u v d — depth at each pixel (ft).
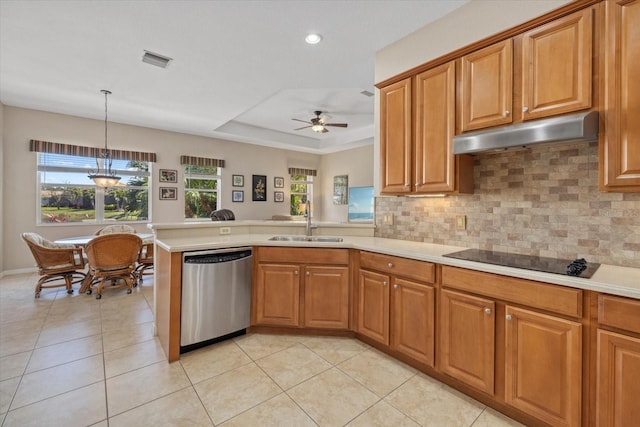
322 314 8.38
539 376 4.93
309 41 9.21
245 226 10.66
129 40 9.19
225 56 10.16
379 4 7.50
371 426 5.19
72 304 11.24
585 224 5.98
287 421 5.28
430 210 8.52
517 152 6.92
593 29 5.21
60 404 5.63
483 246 7.41
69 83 12.50
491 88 6.42
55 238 16.58
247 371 6.82
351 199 25.68
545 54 5.71
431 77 7.48
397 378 6.62
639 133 4.75
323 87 12.91
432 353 6.42
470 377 5.80
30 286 13.53
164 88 13.03
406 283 6.91
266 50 9.76
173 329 7.23
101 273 12.17
